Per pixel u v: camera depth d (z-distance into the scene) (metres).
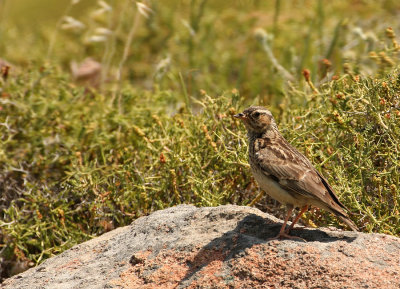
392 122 10.58
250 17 21.47
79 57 20.31
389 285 7.80
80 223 12.16
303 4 21.92
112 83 17.23
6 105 13.88
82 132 13.53
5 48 20.84
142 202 11.88
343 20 19.44
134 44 20.36
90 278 9.27
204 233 9.45
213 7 22.84
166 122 13.30
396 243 8.57
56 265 9.94
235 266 8.49
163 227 9.91
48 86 14.82
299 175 9.35
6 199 12.90
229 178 11.83
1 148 13.16
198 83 18.19
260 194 11.45
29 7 25.45
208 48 19.84
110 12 17.88
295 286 8.05
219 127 12.38
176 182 11.79
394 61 12.19
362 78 11.62
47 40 21.59
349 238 8.80
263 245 8.66
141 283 8.85
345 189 10.14
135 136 13.41
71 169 12.63
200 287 8.41
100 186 12.46
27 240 12.12
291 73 17.66
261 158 9.64
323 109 11.92
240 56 19.25
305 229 9.23
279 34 20.02
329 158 10.62
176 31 20.72
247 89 17.59
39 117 13.83
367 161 10.36
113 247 10.01
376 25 19.41
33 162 13.05
